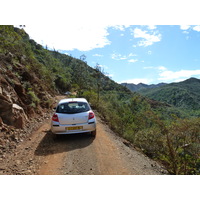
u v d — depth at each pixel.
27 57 13.12
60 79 32.69
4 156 3.81
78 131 4.97
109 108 14.99
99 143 5.04
